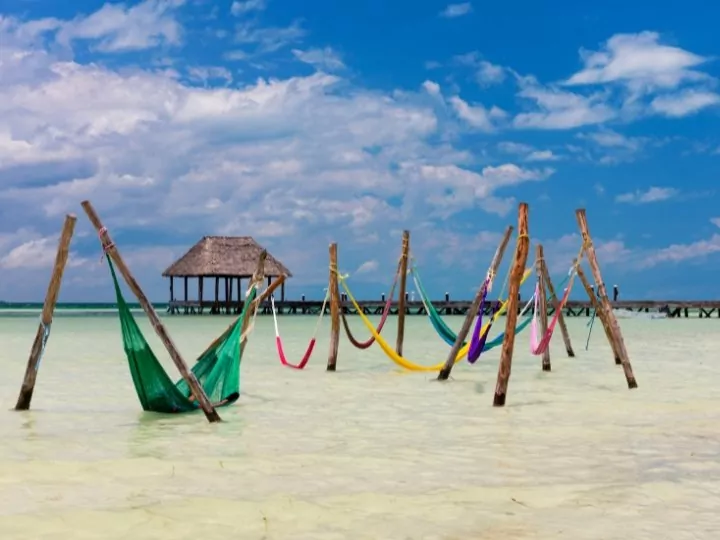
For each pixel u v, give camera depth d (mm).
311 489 5984
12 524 5062
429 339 28391
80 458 7180
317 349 22391
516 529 4969
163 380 9766
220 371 10773
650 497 5707
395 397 11797
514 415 9852
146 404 10094
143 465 6859
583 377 14594
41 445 7875
